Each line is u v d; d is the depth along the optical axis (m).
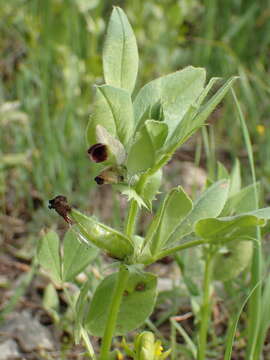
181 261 0.22
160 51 0.42
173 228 0.15
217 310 0.25
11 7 0.42
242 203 0.20
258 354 0.20
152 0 0.42
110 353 0.17
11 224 0.31
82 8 0.39
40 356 0.24
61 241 0.30
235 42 0.44
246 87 0.36
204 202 0.16
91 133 0.14
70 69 0.37
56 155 0.33
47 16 0.40
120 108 0.14
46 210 0.31
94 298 0.16
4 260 0.29
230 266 0.21
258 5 0.46
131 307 0.16
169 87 0.15
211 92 0.15
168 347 0.22
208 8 0.43
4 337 0.25
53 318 0.25
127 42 0.15
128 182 0.14
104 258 0.28
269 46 0.45
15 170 0.34
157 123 0.13
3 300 0.26
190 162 0.35
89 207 0.32
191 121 0.14
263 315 0.20
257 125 0.36
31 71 0.38
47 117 0.34
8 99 0.38
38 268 0.27
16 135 0.35
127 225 0.15
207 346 0.24
